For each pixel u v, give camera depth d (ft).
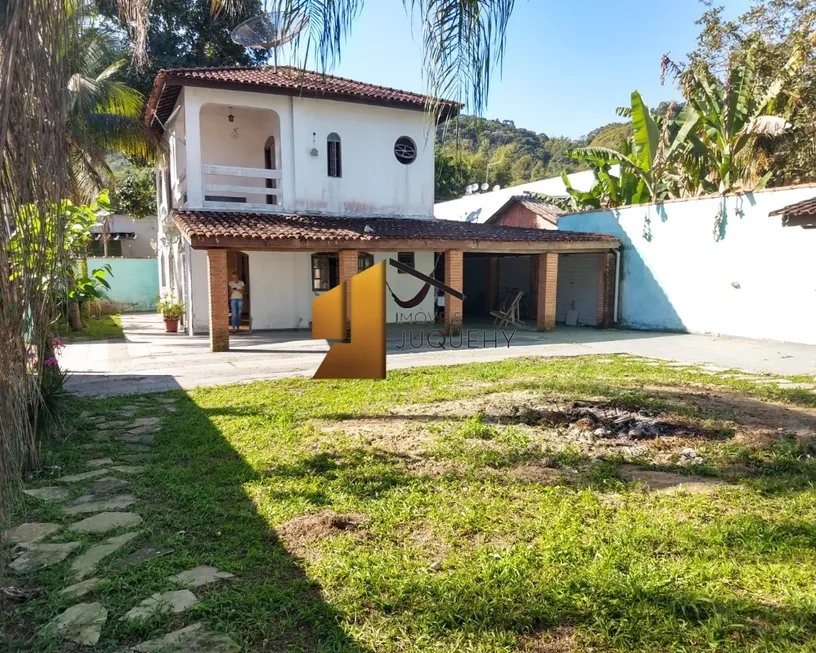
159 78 47.80
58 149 6.06
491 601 9.05
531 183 96.53
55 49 5.94
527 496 13.47
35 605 9.31
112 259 77.41
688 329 50.14
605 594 9.21
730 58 54.29
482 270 79.92
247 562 10.51
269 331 53.06
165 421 21.17
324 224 48.11
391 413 21.72
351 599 9.22
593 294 59.52
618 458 16.16
